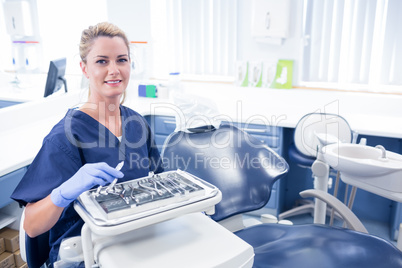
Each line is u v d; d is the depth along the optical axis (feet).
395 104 8.59
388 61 8.85
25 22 12.32
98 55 3.31
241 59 10.18
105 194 2.64
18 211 6.35
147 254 2.44
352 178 4.73
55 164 3.27
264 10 9.34
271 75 9.77
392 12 8.53
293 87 9.82
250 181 4.33
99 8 11.57
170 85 10.35
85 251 2.49
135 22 10.94
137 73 10.41
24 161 5.84
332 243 3.84
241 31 9.93
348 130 6.87
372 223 8.64
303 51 9.57
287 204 9.66
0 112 7.36
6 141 6.80
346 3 8.83
